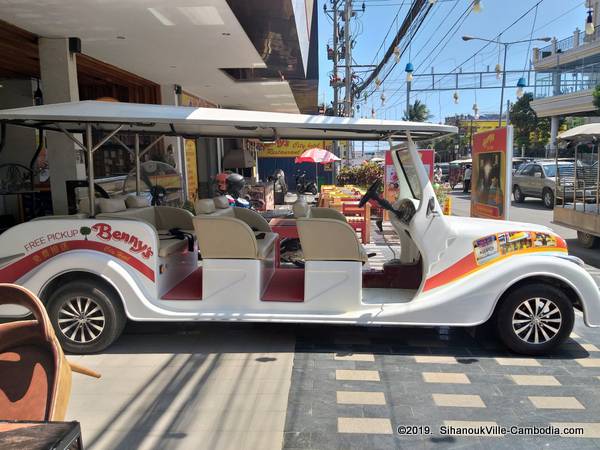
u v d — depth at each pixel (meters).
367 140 5.17
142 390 3.69
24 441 1.58
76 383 3.80
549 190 17.84
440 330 4.96
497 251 4.33
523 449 2.94
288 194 23.47
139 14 6.66
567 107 35.19
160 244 4.73
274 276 5.33
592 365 4.11
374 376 3.91
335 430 3.14
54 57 7.72
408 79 12.02
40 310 2.17
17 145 11.21
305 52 10.09
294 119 4.30
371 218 11.25
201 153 15.73
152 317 4.33
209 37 8.08
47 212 9.30
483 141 8.97
